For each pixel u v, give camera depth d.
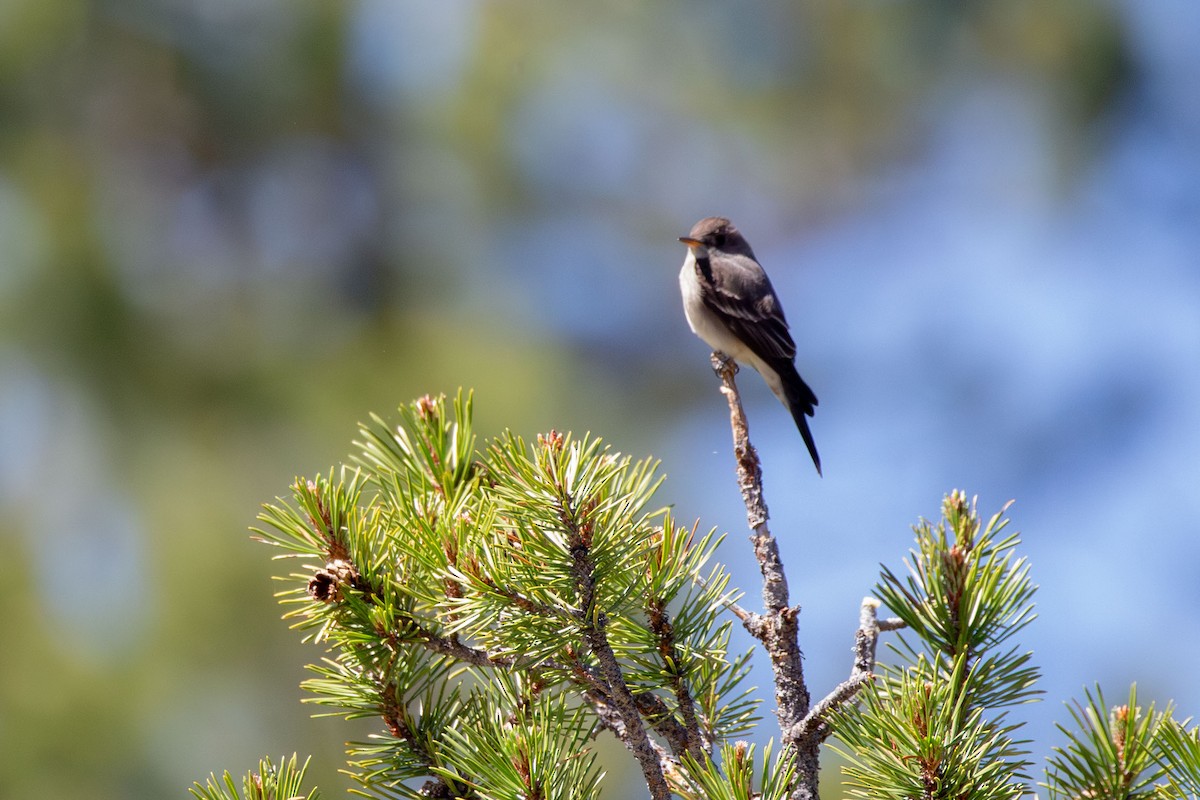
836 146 16.03
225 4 14.30
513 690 4.23
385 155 14.90
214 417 12.55
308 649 11.44
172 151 14.38
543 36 15.02
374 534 4.30
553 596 3.89
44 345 12.35
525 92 14.90
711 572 4.31
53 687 11.05
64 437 12.40
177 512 11.87
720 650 4.27
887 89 15.60
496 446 4.08
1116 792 3.74
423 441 4.86
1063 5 14.88
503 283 14.79
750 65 15.45
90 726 10.95
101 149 13.89
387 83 14.98
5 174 13.16
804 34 15.25
